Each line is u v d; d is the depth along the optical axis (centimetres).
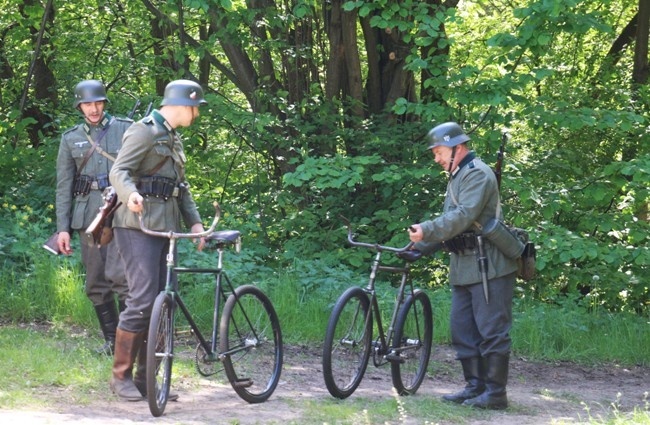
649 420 734
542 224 1330
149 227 707
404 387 844
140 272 705
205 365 845
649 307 1396
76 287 1085
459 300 818
